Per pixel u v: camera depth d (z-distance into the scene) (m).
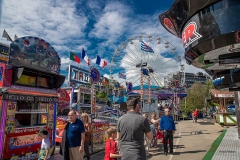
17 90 6.17
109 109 20.00
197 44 2.14
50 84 7.66
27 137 6.32
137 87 24.78
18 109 6.89
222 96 17.86
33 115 7.52
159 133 9.34
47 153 4.88
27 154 6.26
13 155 5.84
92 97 8.40
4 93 5.68
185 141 10.51
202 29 2.05
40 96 6.80
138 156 3.01
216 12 1.93
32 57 7.05
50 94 7.42
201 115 36.06
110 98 27.03
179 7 2.27
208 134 13.10
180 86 27.44
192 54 2.40
